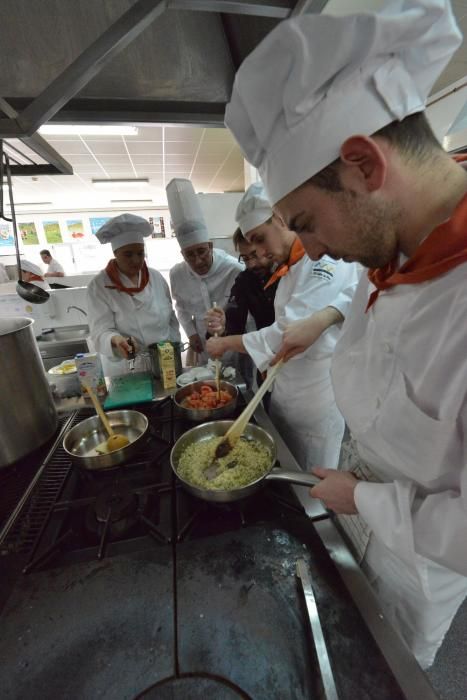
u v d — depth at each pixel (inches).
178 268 82.2
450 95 70.5
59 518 26.1
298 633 17.7
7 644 18.0
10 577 21.8
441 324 16.3
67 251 276.5
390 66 14.1
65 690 16.0
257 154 19.0
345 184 15.8
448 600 25.0
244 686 15.7
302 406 46.5
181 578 21.1
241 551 22.7
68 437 33.8
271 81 15.2
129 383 48.2
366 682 15.6
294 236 41.6
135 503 26.4
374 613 18.5
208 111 43.8
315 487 23.3
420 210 16.2
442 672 40.1
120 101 40.6
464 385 15.3
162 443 34.9
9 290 106.7
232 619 18.6
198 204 69.4
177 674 16.3
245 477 28.3
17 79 38.1
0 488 30.1
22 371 32.2
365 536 27.4
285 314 39.4
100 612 19.4
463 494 15.2
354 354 24.5
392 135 14.9
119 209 277.9
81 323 113.3
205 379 49.7
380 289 20.7
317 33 13.3
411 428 18.2
